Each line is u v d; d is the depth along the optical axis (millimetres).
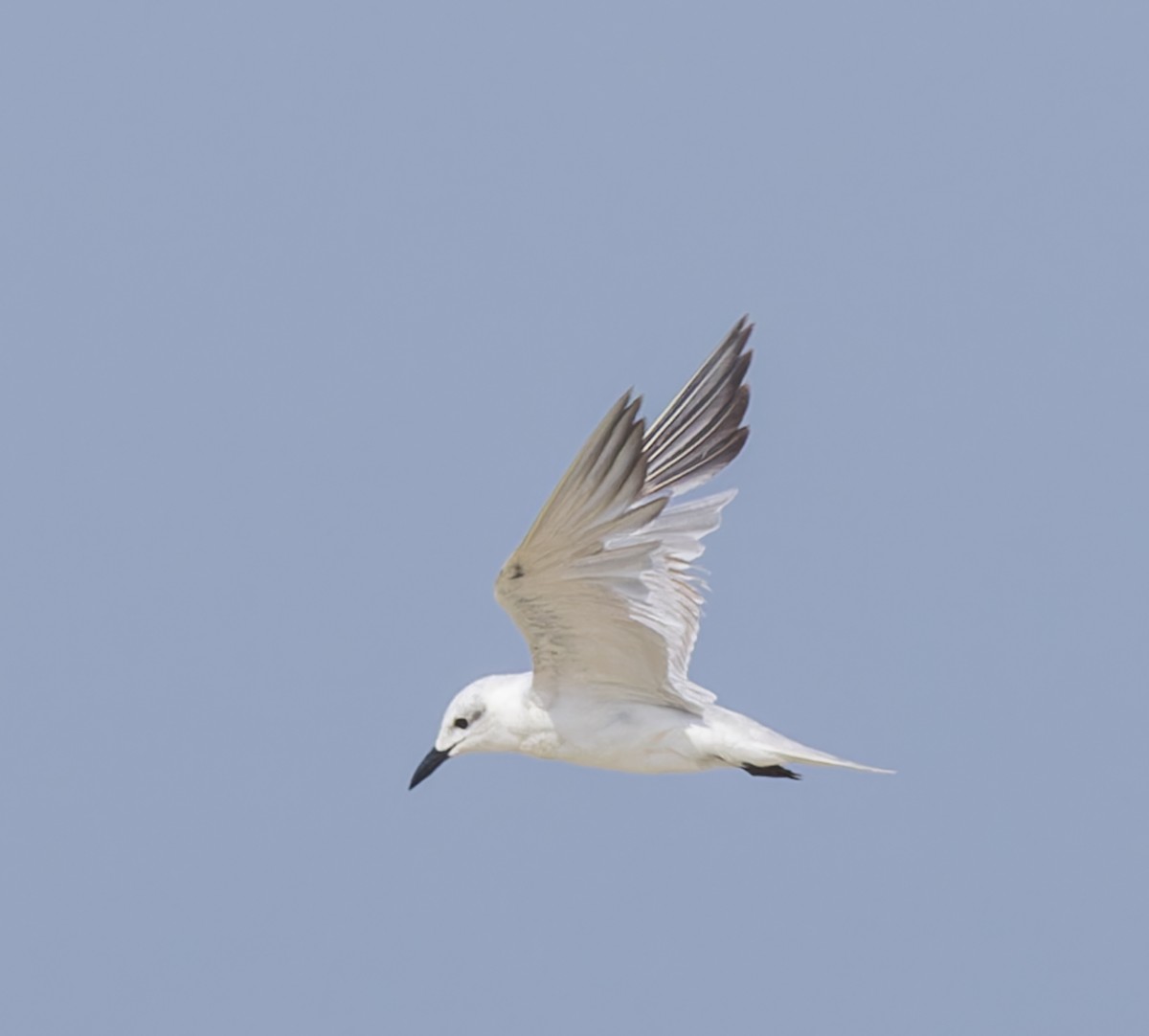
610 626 14867
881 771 14969
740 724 15328
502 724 15758
